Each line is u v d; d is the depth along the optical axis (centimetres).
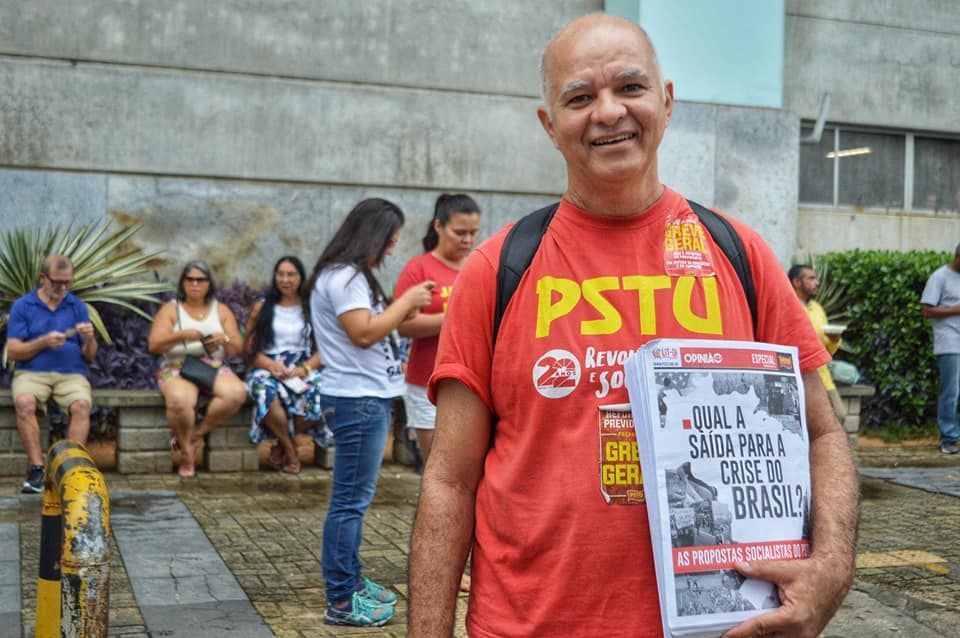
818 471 199
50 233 934
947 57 1287
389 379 455
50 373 768
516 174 1095
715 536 182
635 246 201
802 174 1245
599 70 199
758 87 1127
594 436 191
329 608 468
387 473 861
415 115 1061
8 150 945
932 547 633
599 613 187
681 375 186
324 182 1036
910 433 1069
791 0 1213
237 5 1005
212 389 814
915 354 1071
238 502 729
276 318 840
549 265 202
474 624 199
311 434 855
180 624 466
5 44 944
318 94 1030
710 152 1106
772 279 206
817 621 182
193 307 837
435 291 529
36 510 683
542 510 191
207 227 1003
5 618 460
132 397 812
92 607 233
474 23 1078
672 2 1089
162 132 987
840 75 1241
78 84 962
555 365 194
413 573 203
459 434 206
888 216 1277
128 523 656
